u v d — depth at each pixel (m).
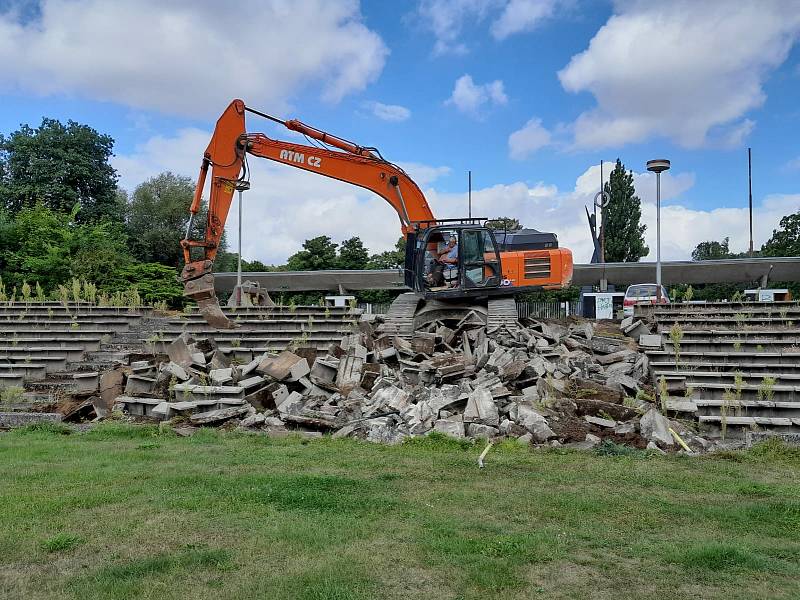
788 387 12.86
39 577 5.17
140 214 51.91
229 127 17.08
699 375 13.95
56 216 37.59
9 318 20.64
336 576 5.13
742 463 9.62
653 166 22.38
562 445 10.80
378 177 19.08
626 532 6.36
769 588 5.00
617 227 58.94
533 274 18.75
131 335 19.58
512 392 13.08
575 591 4.93
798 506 7.20
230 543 5.91
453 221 18.45
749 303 18.50
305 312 19.88
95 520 6.59
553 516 6.85
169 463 9.43
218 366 15.36
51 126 48.09
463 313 18.77
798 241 52.41
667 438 10.86
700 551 5.66
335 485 8.03
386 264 54.94
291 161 18.25
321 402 13.34
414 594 4.85
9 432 12.49
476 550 5.72
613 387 13.37
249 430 12.33
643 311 19.44
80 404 14.53
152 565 5.34
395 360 15.50
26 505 7.10
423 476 8.66
